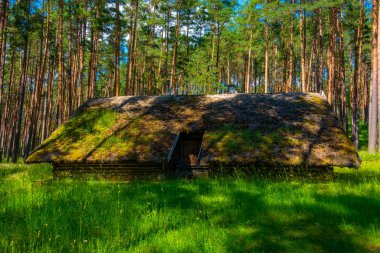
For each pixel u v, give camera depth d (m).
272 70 50.34
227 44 39.25
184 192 7.89
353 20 31.17
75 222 5.20
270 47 38.34
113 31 29.55
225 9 32.16
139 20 33.56
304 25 29.00
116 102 17.64
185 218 5.54
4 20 22.19
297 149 11.85
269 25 32.50
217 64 36.38
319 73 28.81
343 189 7.75
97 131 14.80
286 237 4.56
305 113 14.22
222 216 5.64
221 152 12.24
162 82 36.56
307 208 5.90
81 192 7.72
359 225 4.93
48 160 13.15
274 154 11.74
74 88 27.66
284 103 15.37
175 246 4.08
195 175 13.87
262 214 5.69
